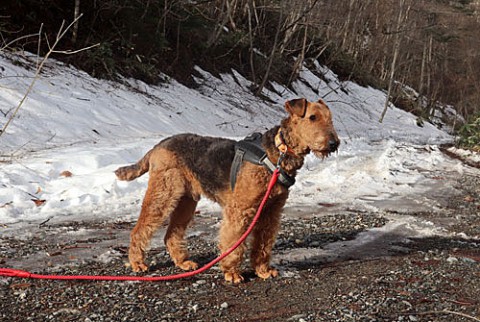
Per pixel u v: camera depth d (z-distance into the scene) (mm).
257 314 3889
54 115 11109
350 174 10867
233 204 4441
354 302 4172
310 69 30891
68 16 15055
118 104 13609
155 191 4629
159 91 16656
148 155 4844
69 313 3738
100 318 3674
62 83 12844
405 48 35031
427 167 12977
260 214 4613
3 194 6793
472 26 40531
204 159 4617
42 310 3773
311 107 4352
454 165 13695
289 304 4102
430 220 7500
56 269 4652
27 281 4309
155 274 4672
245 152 4422
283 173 4336
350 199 8672
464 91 39094
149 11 18891
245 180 4355
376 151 14953
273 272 4750
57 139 10258
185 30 20891
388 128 28156
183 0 20719
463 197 9492
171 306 3959
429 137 26531
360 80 35406
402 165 12742
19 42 13273
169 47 19281
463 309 4109
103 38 15695
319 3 26344
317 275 4844
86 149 9562
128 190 7852
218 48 22734
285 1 22828
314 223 6910
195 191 4742
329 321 3777
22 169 7797
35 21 13953
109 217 6586
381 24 37250
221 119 17781
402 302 4191
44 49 13867
